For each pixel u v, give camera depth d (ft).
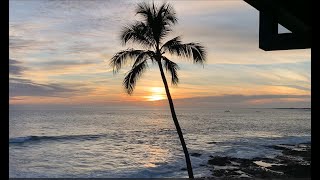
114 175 75.82
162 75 44.75
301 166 78.48
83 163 96.37
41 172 81.30
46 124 248.52
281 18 11.91
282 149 126.31
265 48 12.69
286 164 87.61
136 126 254.27
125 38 42.63
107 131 205.87
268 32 12.53
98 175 76.28
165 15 43.14
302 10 10.57
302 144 145.07
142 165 91.25
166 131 214.48
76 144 141.49
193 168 82.74
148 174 75.82
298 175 64.80
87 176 75.46
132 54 42.42
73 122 277.85
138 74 42.60
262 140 165.37
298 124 313.94
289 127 274.36
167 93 45.11
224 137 183.62
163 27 43.04
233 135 197.77
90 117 368.48
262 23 12.66
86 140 156.46
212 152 116.88
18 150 120.57
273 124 309.22
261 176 67.31
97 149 127.95
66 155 111.55
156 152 120.67
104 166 90.89
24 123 252.62
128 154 115.55
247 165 86.74
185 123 300.81
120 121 313.53
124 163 96.17
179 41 42.57
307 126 287.89
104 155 112.88
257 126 279.08
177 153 116.57
